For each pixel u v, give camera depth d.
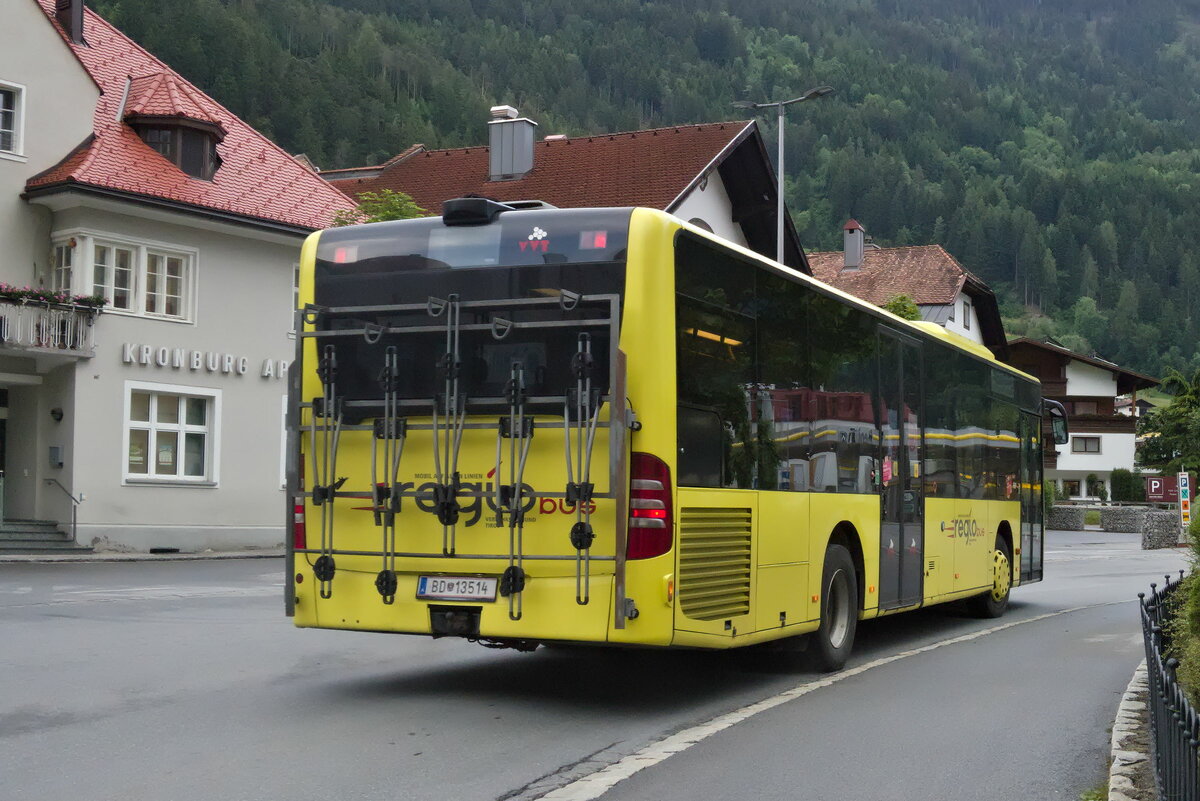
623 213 8.65
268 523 31.30
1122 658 12.47
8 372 26.95
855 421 11.90
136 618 14.45
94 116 29.48
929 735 8.37
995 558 16.77
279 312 31.66
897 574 12.95
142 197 27.94
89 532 27.38
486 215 8.94
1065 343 172.38
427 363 8.85
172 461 29.45
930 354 14.31
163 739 7.84
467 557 8.67
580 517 8.39
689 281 8.88
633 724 8.63
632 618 8.32
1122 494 80.88
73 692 9.48
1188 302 184.12
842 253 70.88
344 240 9.29
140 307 28.59
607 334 8.44
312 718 8.56
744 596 9.52
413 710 8.91
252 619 14.48
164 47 102.00
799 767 7.36
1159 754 6.13
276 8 132.12
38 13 28.12
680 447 8.65
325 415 9.09
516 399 8.54
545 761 7.39
